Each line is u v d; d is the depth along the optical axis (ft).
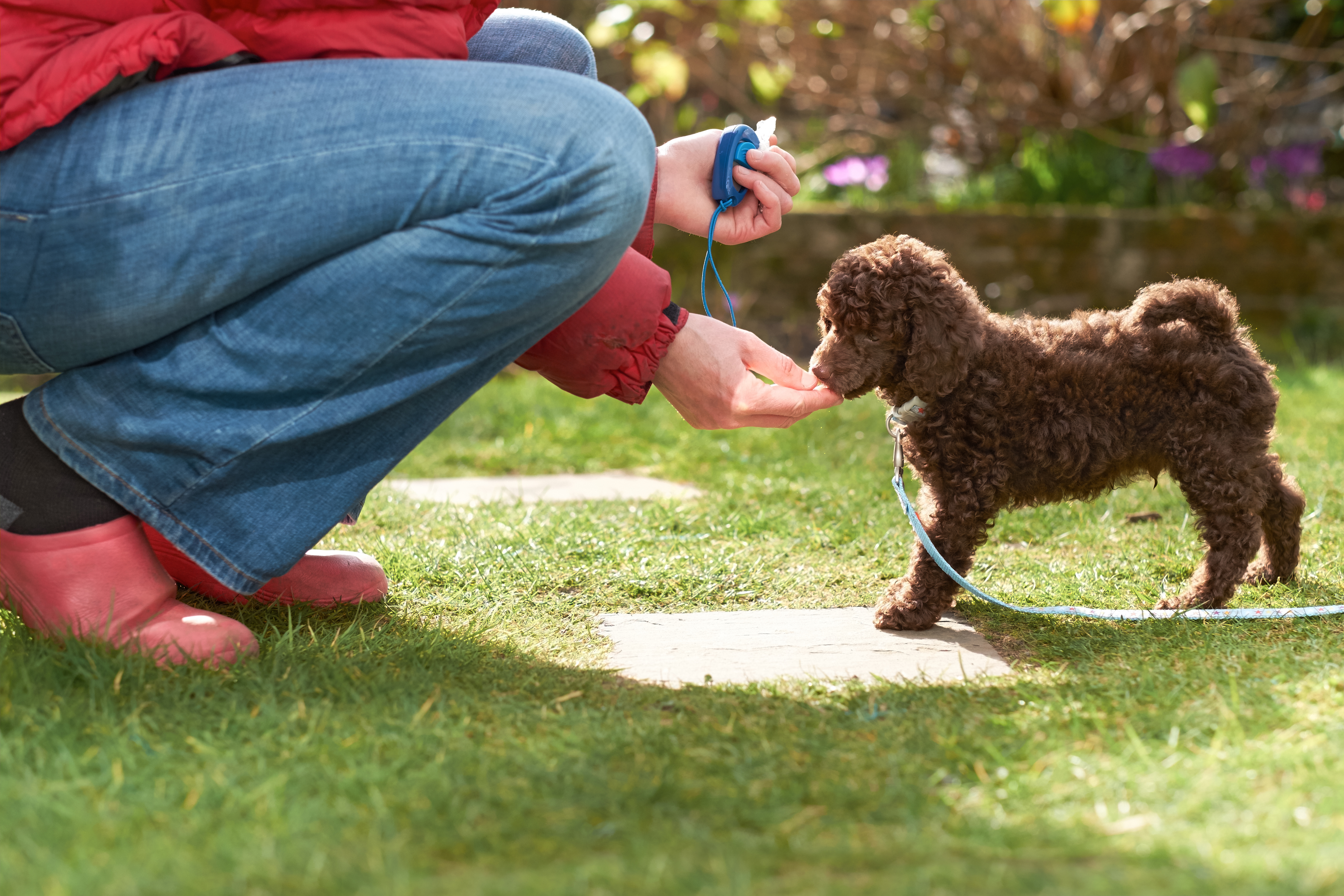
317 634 8.45
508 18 9.16
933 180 32.81
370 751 6.07
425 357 7.28
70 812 5.22
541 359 8.33
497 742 6.32
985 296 27.35
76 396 7.18
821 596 9.98
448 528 11.69
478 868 4.92
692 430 17.38
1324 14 29.76
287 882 4.63
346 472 7.53
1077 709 6.69
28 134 6.61
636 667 8.00
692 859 4.90
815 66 31.07
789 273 27.71
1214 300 8.96
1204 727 6.25
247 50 7.13
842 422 17.75
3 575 7.49
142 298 6.79
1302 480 12.85
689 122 31.14
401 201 6.82
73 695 6.75
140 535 7.66
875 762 6.04
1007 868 4.80
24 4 6.54
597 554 10.77
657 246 27.66
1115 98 29.68
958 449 9.13
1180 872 4.67
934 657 8.25
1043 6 25.63
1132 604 9.43
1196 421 8.95
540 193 6.82
